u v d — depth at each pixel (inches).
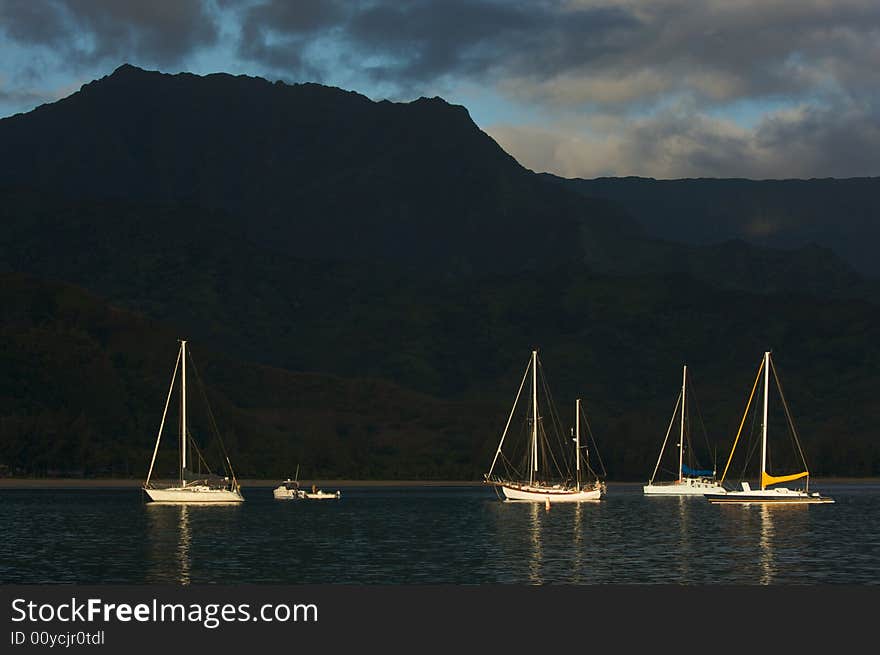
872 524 4471.0
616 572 2938.0
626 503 6038.4
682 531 4128.9
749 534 3998.5
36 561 3134.8
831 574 2908.5
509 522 4598.9
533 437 6259.8
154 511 5246.1
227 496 5915.4
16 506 5580.7
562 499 5984.3
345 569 2992.1
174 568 3002.0
